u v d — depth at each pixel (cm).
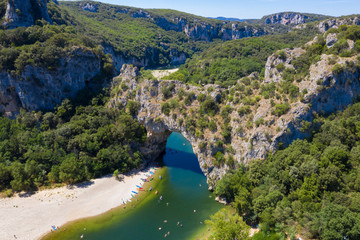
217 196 9400
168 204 9144
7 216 7906
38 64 12000
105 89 13538
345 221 5788
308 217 6425
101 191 9500
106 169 10619
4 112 12050
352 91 9388
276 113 8988
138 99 11988
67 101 12575
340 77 9106
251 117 9425
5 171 9044
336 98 9188
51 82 12481
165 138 12306
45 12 16188
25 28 13388
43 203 8612
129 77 12862
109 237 7562
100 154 10550
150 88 11669
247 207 7675
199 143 10056
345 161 7419
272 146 8756
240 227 6353
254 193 7862
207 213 8700
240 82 11031
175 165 11906
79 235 7581
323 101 9069
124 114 12038
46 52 12131
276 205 7294
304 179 7262
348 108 9038
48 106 12619
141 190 9825
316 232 6241
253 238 6875
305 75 9594
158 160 12344
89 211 8494
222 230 6222
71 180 9788
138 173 10969
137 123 11675
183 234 7769
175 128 10869
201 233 7794
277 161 8244
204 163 10006
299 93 9194
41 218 8000
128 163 10956
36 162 9769
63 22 18562
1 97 11825
